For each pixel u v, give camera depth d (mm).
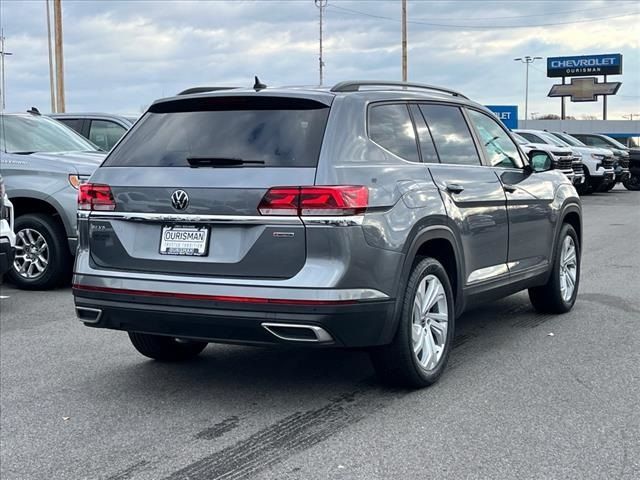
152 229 4879
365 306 4555
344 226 4465
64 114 12852
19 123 9992
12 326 7355
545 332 6840
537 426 4543
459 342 6523
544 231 6980
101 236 5043
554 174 7465
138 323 4871
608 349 6258
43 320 7598
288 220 4480
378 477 3871
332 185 4473
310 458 4125
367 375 5613
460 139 5965
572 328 6980
